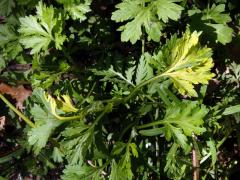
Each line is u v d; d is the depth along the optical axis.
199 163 0.58
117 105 0.61
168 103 0.55
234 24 0.66
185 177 0.59
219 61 0.66
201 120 0.52
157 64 0.56
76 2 0.58
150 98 0.59
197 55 0.52
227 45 0.65
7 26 0.61
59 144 0.60
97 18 0.65
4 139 0.67
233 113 0.59
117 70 0.60
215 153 0.56
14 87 0.67
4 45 0.61
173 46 0.54
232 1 0.65
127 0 0.56
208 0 0.62
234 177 0.65
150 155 0.62
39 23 0.57
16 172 0.66
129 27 0.55
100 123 0.56
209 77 0.52
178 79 0.54
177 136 0.53
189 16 0.63
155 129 0.55
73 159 0.52
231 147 0.65
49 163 0.63
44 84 0.57
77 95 0.58
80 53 0.67
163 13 0.54
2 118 0.67
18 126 0.65
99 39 0.65
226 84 0.64
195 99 0.61
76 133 0.53
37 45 0.57
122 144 0.55
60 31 0.56
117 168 0.54
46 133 0.54
